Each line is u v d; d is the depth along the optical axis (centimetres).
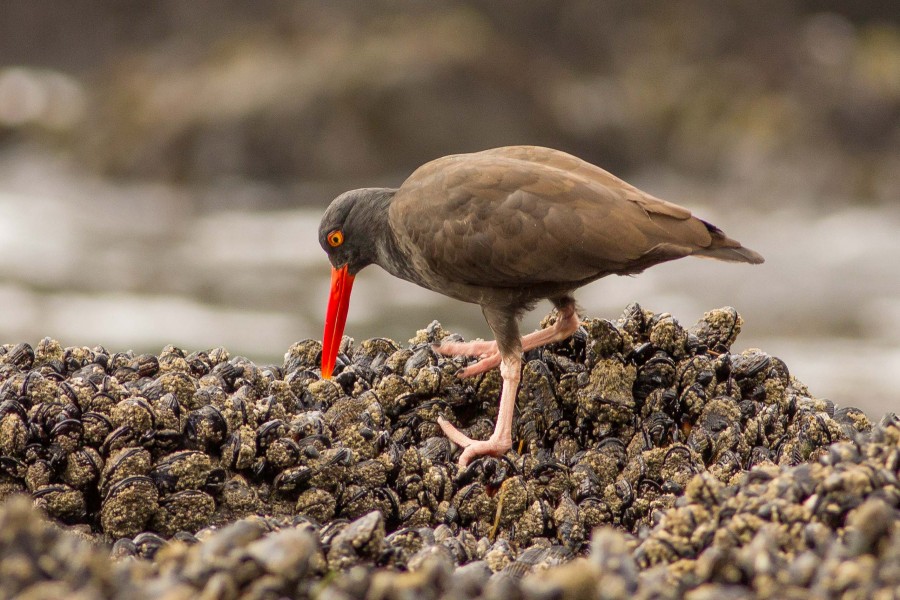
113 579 565
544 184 974
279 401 905
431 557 674
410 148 3928
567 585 535
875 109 4066
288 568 576
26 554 556
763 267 2925
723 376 938
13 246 3173
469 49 4097
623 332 936
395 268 1081
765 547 594
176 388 813
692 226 968
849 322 2448
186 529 777
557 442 937
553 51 4644
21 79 4709
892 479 645
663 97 4294
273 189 3888
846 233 3312
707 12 4594
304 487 820
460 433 935
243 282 2814
